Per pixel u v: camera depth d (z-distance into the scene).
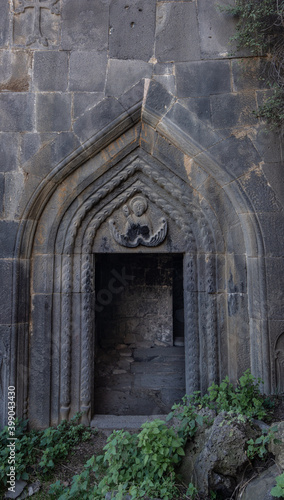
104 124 3.42
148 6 3.56
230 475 2.20
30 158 3.43
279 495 1.74
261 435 2.34
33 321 3.46
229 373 3.44
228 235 3.54
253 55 3.45
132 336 7.10
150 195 3.62
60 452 3.00
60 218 3.53
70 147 3.42
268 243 3.33
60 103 3.46
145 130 3.56
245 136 3.41
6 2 3.59
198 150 3.43
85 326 3.51
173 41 3.51
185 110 3.44
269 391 3.20
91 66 3.49
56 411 3.42
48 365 3.43
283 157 3.38
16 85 3.49
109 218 3.65
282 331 3.24
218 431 2.31
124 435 2.44
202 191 3.53
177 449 2.32
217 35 3.51
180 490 2.27
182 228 3.58
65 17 3.57
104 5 3.57
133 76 3.48
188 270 3.56
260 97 3.43
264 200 3.36
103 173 3.56
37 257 3.51
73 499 2.43
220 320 3.51
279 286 3.29
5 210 3.40
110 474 2.41
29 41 3.53
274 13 3.18
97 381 5.04
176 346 7.07
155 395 4.47
